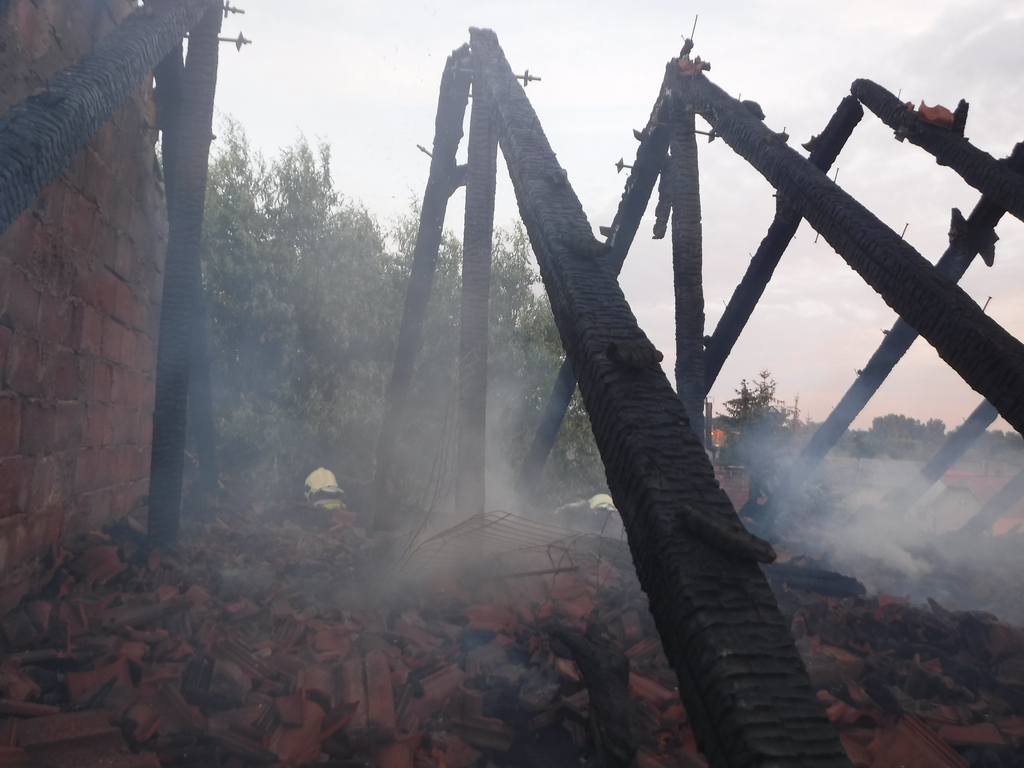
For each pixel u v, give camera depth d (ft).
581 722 14.25
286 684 14.97
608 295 12.73
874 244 19.71
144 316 31.63
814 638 20.34
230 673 14.44
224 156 47.37
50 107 12.25
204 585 21.21
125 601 19.07
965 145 24.50
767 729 6.59
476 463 23.38
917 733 14.60
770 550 7.97
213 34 24.02
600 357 11.06
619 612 20.89
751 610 7.70
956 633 20.97
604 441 10.52
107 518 27.48
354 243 49.03
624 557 27.68
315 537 31.55
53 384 21.66
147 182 30.68
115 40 16.31
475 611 20.17
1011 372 15.39
